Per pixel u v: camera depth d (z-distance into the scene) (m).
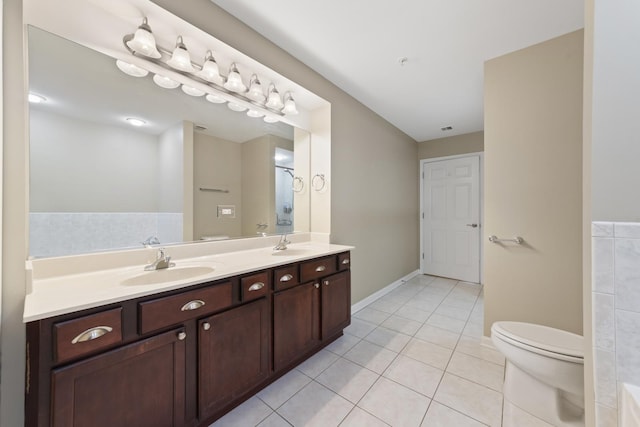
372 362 1.82
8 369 0.96
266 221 2.19
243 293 1.36
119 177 1.41
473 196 3.84
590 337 0.80
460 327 2.38
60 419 0.81
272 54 1.85
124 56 1.38
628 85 0.71
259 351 1.45
